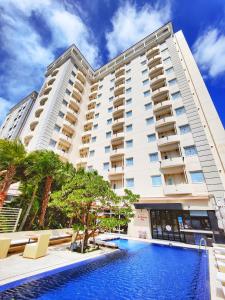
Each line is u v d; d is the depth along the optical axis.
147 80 29.75
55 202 10.33
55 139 27.09
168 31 32.28
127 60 37.38
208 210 15.44
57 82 33.06
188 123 20.67
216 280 6.11
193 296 4.97
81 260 8.11
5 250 7.61
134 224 18.95
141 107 27.22
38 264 6.95
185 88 23.22
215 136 18.48
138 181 21.44
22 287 5.00
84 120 35.16
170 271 7.47
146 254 10.81
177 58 27.17
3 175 14.34
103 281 6.07
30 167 14.26
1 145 12.85
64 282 5.70
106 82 38.66
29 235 11.23
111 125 29.20
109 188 10.64
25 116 42.34
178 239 16.16
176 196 17.83
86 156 30.12
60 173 15.90
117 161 25.88
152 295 5.04
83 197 9.40
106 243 12.27
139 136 24.69
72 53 38.44
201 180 17.19
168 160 19.84
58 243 12.58
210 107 20.39
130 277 6.61
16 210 12.38
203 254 11.02
